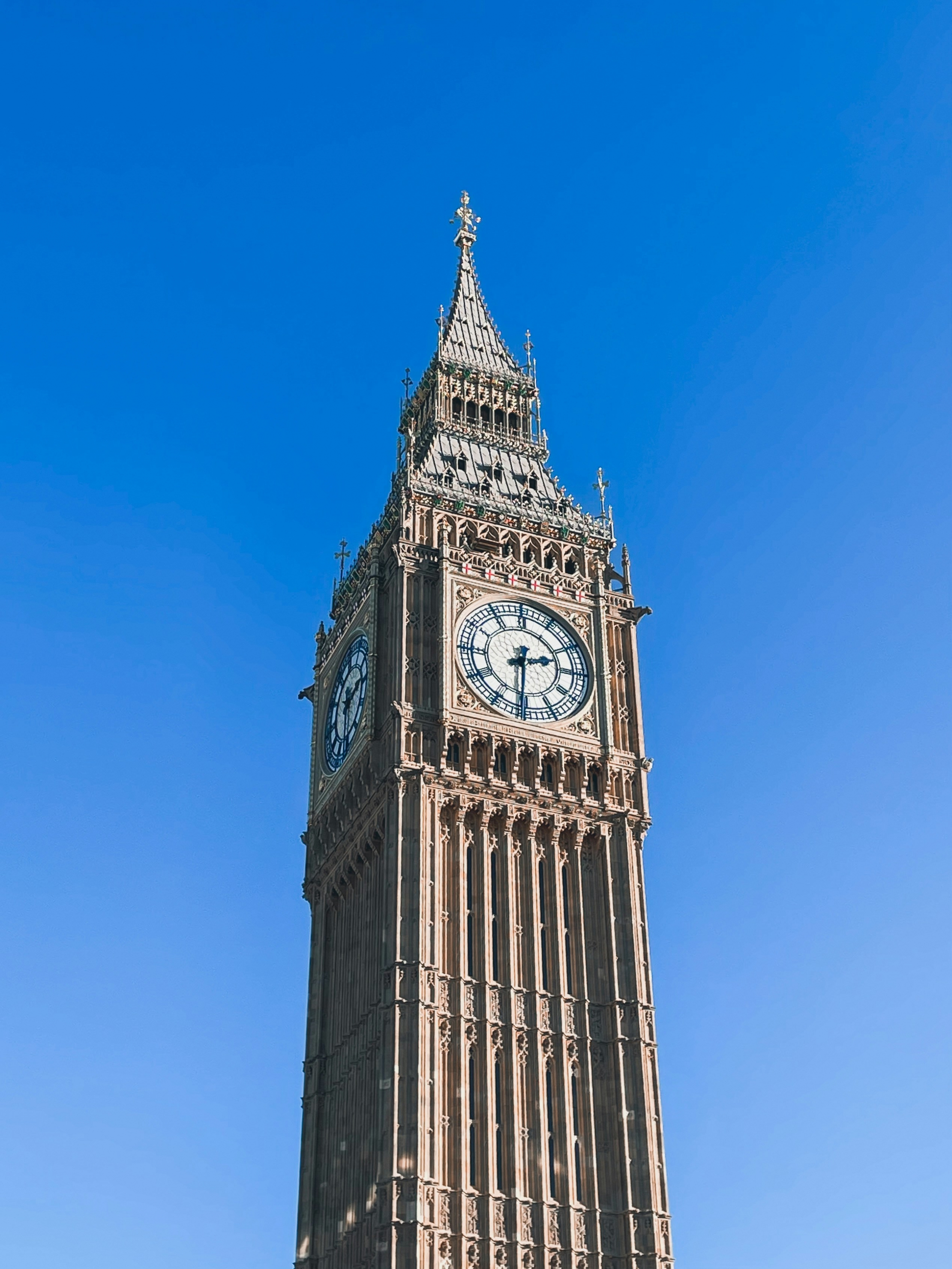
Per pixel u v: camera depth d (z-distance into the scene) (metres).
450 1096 75.75
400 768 82.69
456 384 106.06
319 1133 82.75
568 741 87.00
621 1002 81.19
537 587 91.50
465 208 118.62
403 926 79.19
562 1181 75.88
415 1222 71.56
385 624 90.19
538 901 82.94
